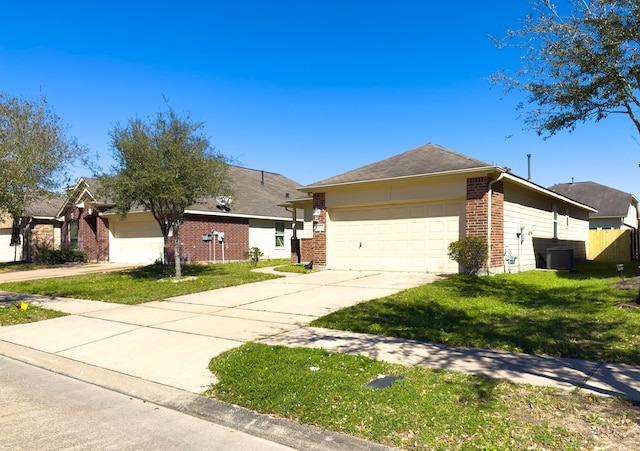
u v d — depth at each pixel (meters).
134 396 5.18
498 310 8.59
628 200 32.75
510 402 4.34
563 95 8.84
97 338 7.73
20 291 13.81
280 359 5.89
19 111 14.09
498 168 12.45
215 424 4.35
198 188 14.41
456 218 13.53
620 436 3.63
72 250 24.98
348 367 5.54
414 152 15.87
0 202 11.12
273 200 26.92
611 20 7.78
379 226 15.06
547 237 18.39
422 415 4.11
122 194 13.95
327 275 14.73
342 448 3.72
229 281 14.25
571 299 9.29
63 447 3.87
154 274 17.03
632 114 8.43
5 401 5.02
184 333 7.80
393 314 8.50
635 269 16.47
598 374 5.07
